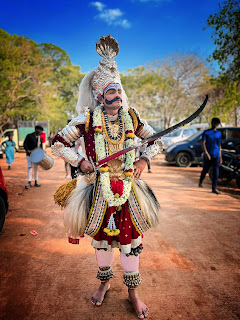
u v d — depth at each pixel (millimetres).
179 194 6508
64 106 42156
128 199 2152
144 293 2523
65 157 2111
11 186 7602
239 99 11555
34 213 5004
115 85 2078
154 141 2271
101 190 2121
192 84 34750
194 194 6535
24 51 28859
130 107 2357
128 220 2129
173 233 3980
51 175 9609
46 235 3924
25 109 32531
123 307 2338
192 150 11812
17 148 21672
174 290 2574
